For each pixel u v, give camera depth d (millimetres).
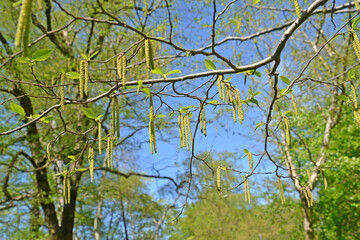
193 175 11555
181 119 3020
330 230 10625
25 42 1151
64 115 10320
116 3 9062
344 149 10055
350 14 9211
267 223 21453
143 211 17094
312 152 11047
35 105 10047
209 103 3029
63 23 10664
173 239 20328
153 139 2525
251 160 3479
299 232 12391
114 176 15039
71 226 10305
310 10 2422
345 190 9719
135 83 2459
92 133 10602
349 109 10492
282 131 10836
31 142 9555
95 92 10086
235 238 23125
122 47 9805
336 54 9648
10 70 7832
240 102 2848
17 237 11141
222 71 2564
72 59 9898
